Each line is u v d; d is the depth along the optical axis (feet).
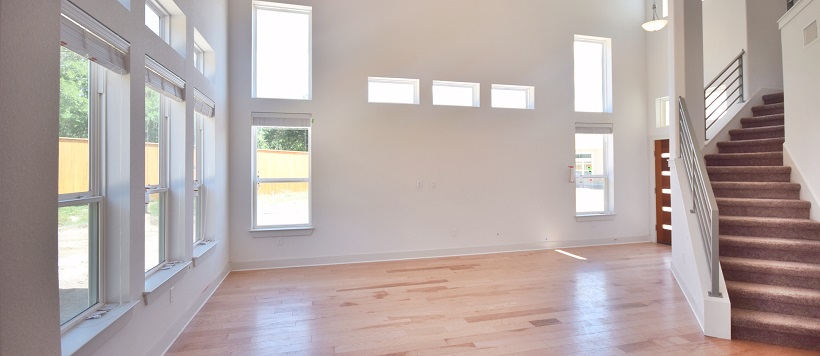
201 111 12.50
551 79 20.94
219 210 14.85
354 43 18.24
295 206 17.89
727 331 9.65
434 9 19.34
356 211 18.21
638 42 22.49
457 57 19.57
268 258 17.20
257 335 10.09
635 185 22.44
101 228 7.09
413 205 18.94
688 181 13.25
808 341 8.98
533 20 20.72
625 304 12.30
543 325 10.66
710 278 10.44
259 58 17.66
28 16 4.37
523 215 20.52
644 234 22.63
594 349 9.20
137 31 7.54
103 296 7.13
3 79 3.98
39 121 4.58
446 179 19.40
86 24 5.82
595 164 22.34
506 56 20.27
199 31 12.11
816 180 11.50
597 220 21.80
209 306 12.26
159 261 9.96
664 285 14.29
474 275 15.85
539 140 20.75
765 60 17.33
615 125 22.06
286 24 17.99
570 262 17.97
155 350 8.52
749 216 12.41
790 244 10.73
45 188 4.70
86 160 6.79
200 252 12.11
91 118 6.93
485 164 19.97
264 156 17.56
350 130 18.13
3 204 4.00
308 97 18.12
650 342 9.53
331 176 17.93
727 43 18.43
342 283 14.82
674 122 14.65
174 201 10.52
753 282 10.64
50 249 4.81
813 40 11.39
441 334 10.13
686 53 14.78
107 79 7.19
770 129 14.69
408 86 19.42
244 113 16.96
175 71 9.72
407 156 18.86
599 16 21.81
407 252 18.85
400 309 11.98
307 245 17.67
